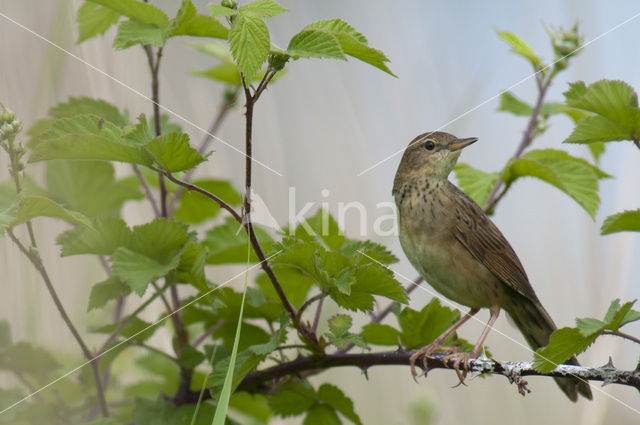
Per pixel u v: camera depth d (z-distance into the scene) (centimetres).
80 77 890
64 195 774
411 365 668
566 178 767
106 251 633
